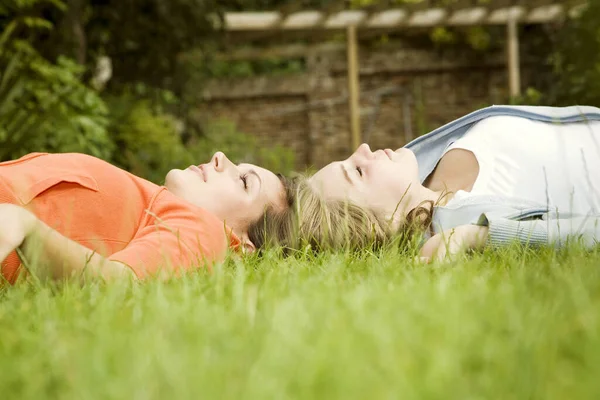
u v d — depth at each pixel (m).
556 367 1.19
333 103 17.95
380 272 2.29
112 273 2.40
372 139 18.08
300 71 18.73
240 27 13.72
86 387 1.16
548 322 1.46
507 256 2.68
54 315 1.77
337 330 1.40
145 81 12.45
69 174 2.70
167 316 1.61
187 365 1.22
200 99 13.31
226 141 15.22
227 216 3.16
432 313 1.52
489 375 1.16
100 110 9.70
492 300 1.67
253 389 1.07
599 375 1.09
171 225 2.69
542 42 16.28
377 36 17.73
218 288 1.98
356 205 3.37
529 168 3.82
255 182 3.23
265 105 18.05
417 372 1.12
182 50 12.15
